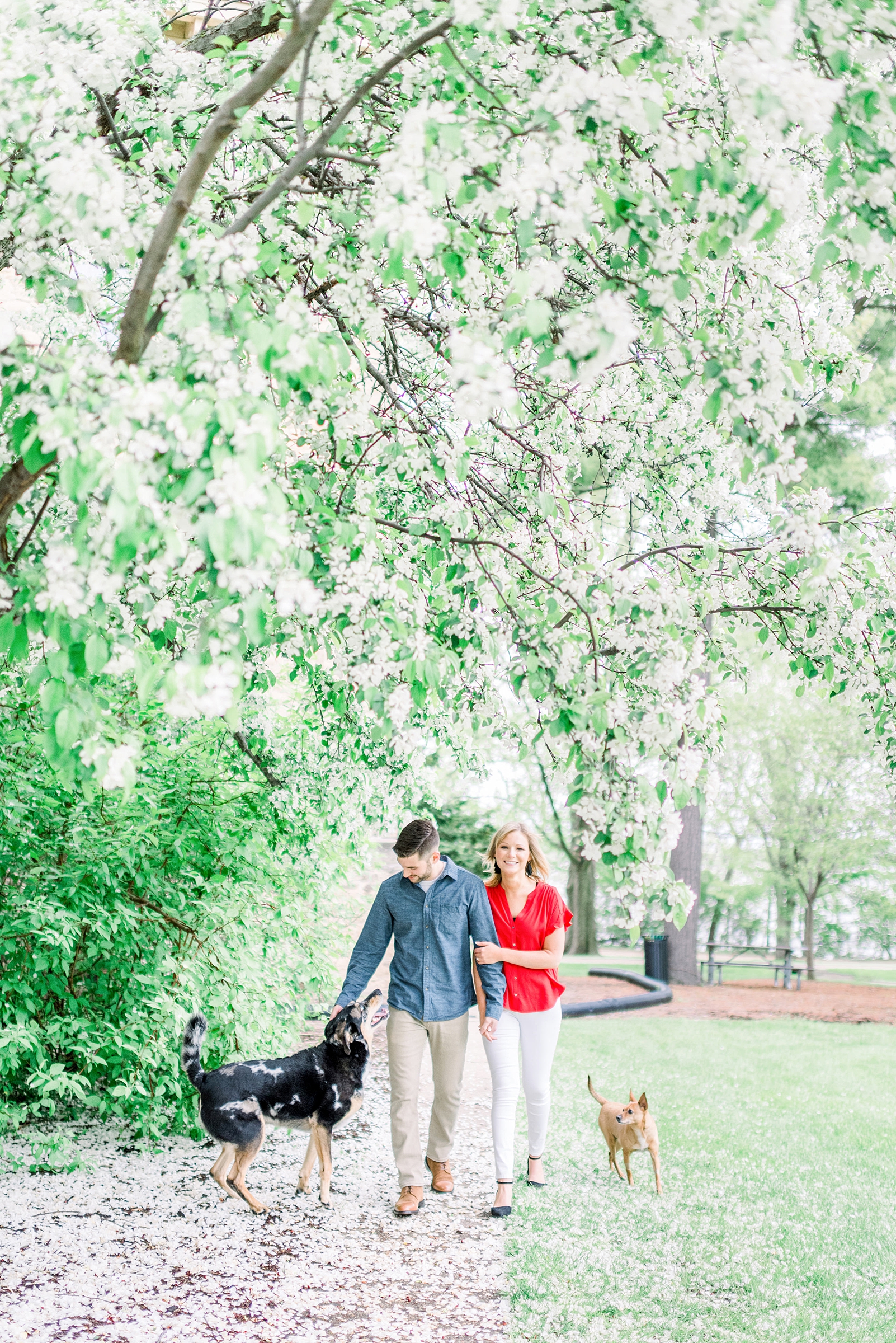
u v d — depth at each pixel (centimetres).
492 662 370
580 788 283
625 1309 373
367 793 564
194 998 523
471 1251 429
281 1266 408
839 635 391
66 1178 504
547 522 414
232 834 581
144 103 369
